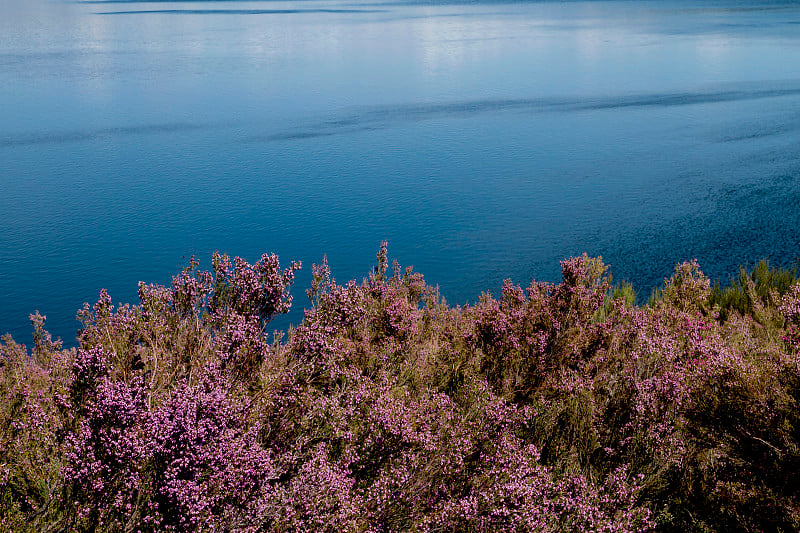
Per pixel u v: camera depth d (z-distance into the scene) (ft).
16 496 9.04
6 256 89.86
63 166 161.27
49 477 9.07
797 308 16.56
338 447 11.28
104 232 104.01
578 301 19.88
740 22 631.15
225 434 9.48
